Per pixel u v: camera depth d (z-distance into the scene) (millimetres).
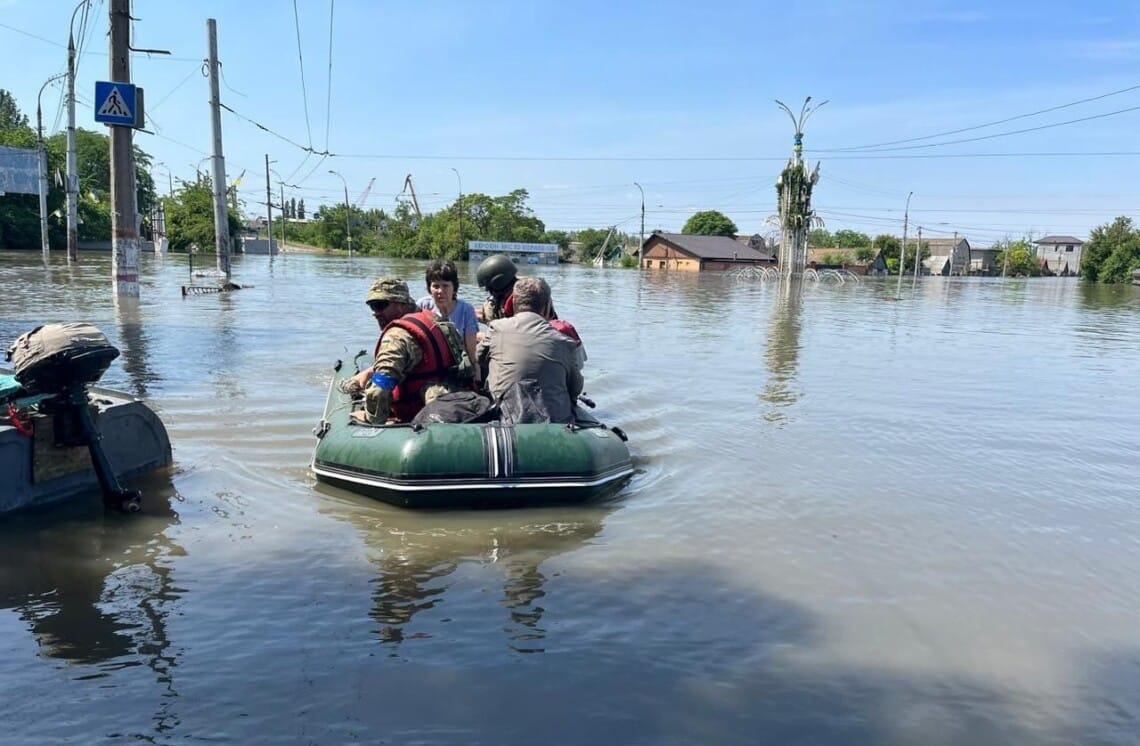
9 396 4438
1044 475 5664
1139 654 3150
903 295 32094
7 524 4281
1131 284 56969
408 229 94500
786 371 10078
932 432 6922
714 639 3191
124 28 13977
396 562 3896
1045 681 2939
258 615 3301
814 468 5734
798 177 43688
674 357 11086
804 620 3371
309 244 104062
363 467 4801
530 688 2803
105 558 3863
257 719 2584
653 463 5785
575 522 4527
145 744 2447
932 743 2557
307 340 11344
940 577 3852
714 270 73500
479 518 4559
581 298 24516
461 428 4875
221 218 24797
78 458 4766
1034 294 37438
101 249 60562
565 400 5441
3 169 43312
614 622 3314
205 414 6754
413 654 3014
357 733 2525
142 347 10281
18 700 2654
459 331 6062
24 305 14820
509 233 94062
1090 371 10852
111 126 14234
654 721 2629
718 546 4199
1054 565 4035
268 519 4457
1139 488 5387
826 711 2715
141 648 3016
